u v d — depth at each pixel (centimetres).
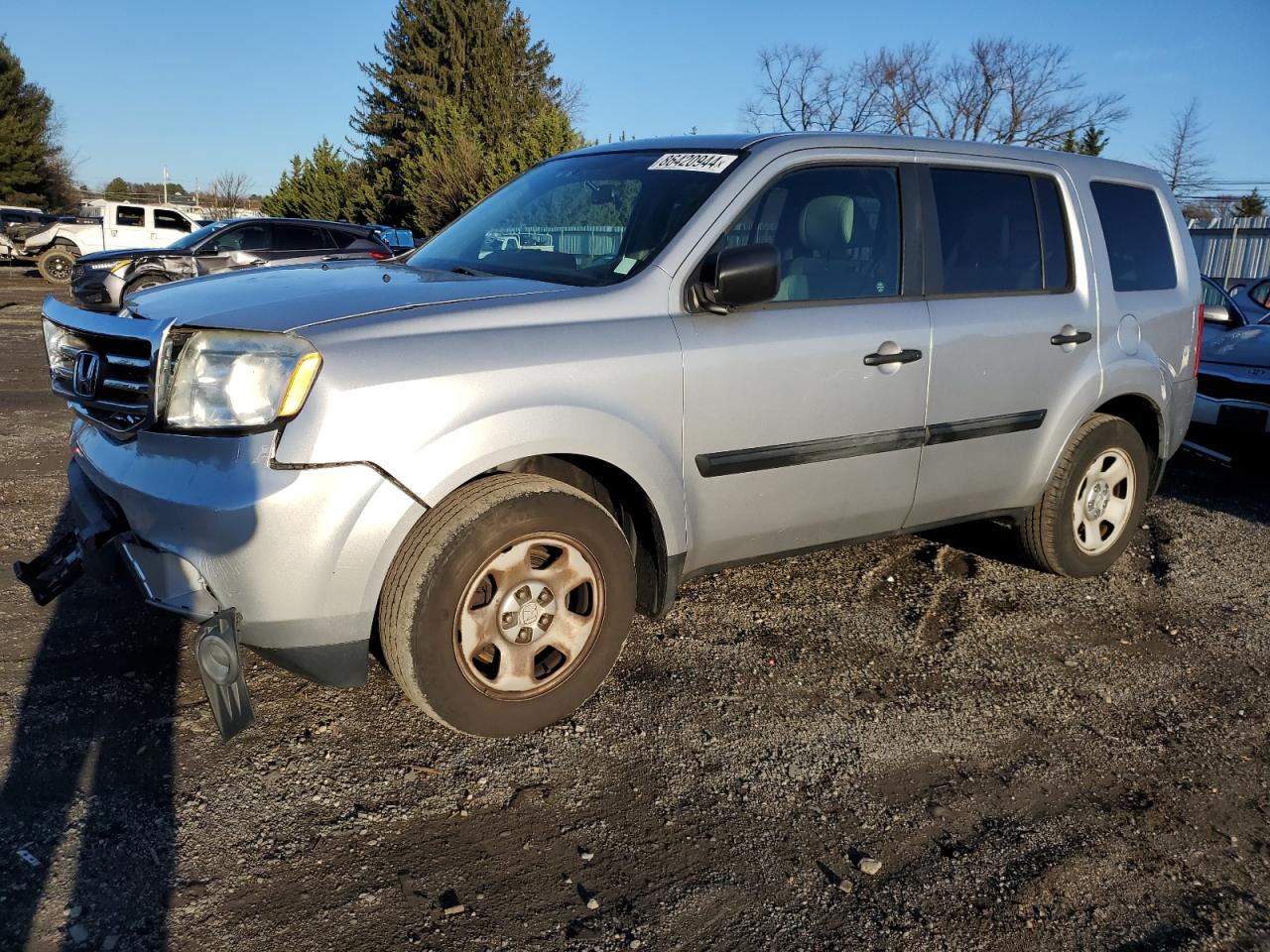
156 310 285
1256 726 336
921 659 373
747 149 342
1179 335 464
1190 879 255
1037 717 335
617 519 324
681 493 309
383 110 4494
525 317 283
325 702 316
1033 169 413
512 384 270
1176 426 476
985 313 380
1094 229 429
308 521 244
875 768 298
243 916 222
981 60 4153
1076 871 254
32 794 260
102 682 319
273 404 243
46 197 5078
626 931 224
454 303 281
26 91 4897
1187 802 289
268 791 268
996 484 405
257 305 270
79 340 296
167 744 287
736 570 450
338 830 254
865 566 466
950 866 254
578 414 279
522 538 279
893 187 366
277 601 247
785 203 340
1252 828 278
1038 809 282
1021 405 398
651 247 319
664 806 273
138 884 229
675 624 391
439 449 257
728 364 312
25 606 374
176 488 248
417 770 282
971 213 388
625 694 333
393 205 4241
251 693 319
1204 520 581
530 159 3053
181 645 347
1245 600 453
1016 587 450
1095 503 449
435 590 264
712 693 337
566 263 335
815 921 231
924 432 367
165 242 2422
